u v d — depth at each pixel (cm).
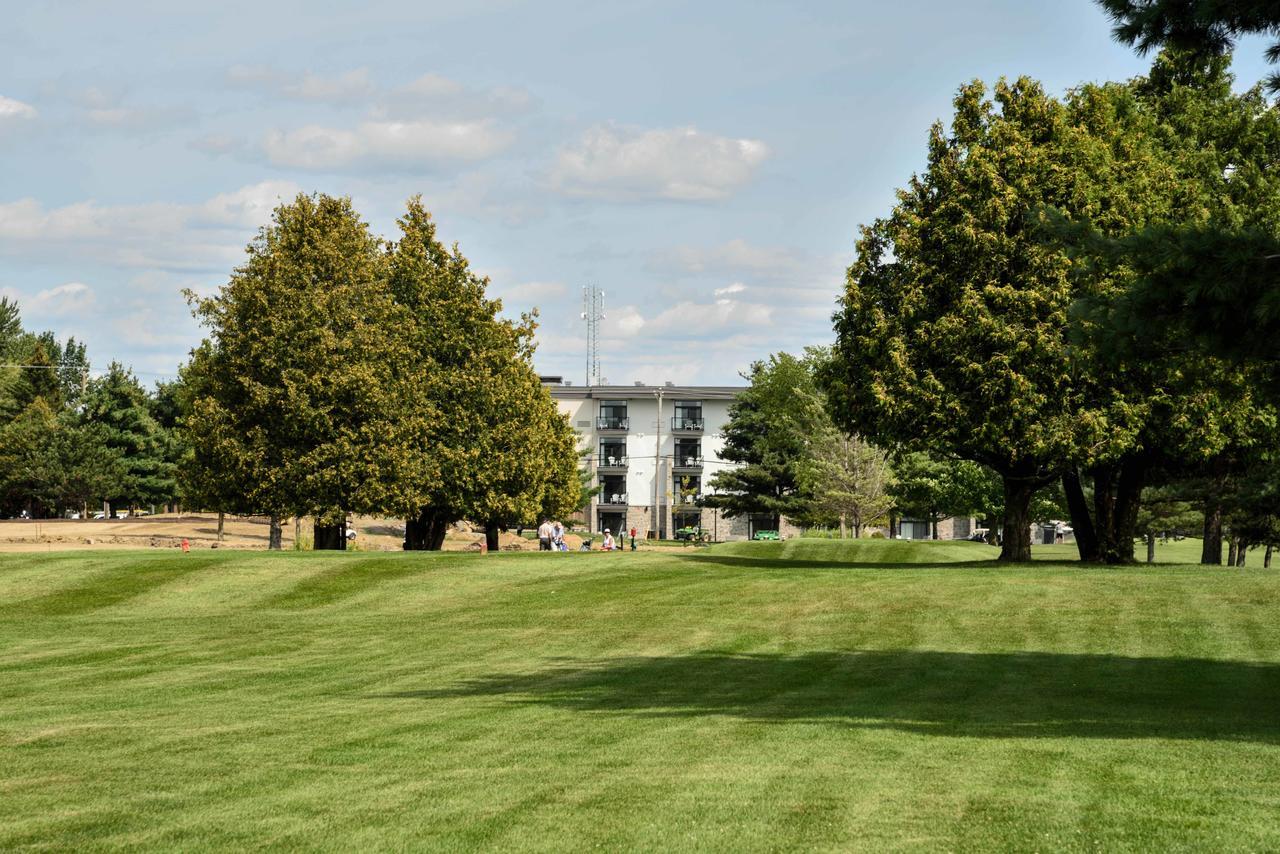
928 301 3297
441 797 920
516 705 1512
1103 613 2423
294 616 2833
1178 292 1238
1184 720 1352
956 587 2792
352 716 1412
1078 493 3825
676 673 1862
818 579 3020
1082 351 1355
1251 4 1205
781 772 1011
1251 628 2233
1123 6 1288
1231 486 4138
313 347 4131
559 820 837
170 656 2166
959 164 3394
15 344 11600
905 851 747
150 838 798
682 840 778
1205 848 748
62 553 3725
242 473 4181
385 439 4244
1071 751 1118
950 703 1506
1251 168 3478
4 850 771
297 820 847
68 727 1352
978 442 3266
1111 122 3475
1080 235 1306
